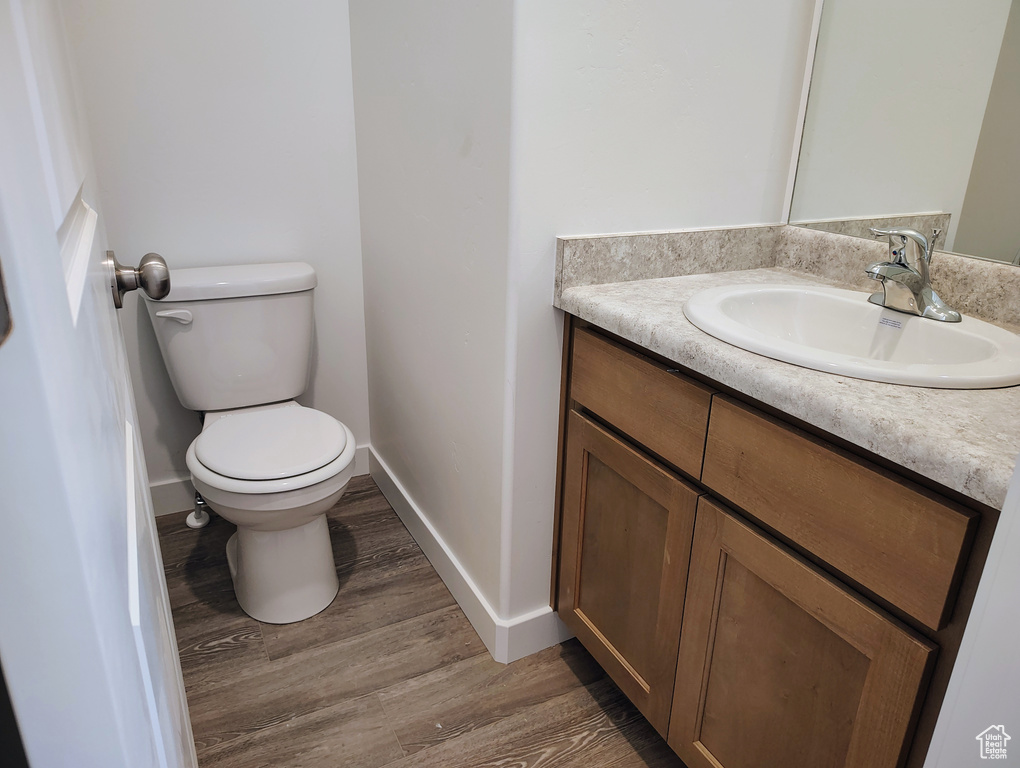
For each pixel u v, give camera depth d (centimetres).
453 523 176
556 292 134
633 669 135
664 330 108
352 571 191
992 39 113
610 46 124
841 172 142
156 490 210
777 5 138
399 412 203
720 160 144
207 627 169
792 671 98
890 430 76
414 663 160
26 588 23
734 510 105
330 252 211
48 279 23
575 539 147
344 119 200
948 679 76
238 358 187
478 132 132
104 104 174
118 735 26
